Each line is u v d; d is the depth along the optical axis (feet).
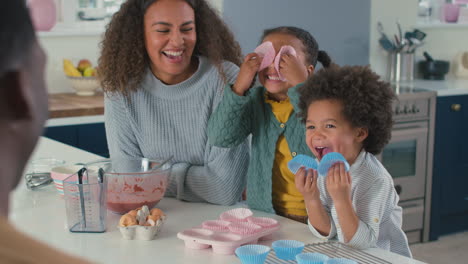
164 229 4.83
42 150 7.49
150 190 5.14
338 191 4.24
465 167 12.85
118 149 6.15
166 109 5.98
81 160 6.95
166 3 5.68
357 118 4.54
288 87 5.47
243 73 5.38
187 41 5.78
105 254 4.27
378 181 4.54
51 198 5.65
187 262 4.11
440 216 12.82
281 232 4.78
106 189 4.78
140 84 6.03
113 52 5.96
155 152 6.07
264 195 5.55
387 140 4.82
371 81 4.65
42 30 11.18
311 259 3.79
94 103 10.33
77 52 11.63
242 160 5.83
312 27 13.05
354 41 13.58
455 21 14.88
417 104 11.97
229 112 5.49
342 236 4.39
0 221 1.04
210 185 5.69
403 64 13.70
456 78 14.55
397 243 4.81
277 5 12.59
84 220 4.70
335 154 4.17
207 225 4.58
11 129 1.19
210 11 6.18
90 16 12.04
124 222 4.60
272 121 5.58
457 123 12.56
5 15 1.10
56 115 9.64
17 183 1.27
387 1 13.82
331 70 4.72
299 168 4.59
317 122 4.64
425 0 14.87
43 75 1.26
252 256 3.78
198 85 5.93
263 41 5.81
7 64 1.11
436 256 11.73
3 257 1.00
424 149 12.21
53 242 4.50
